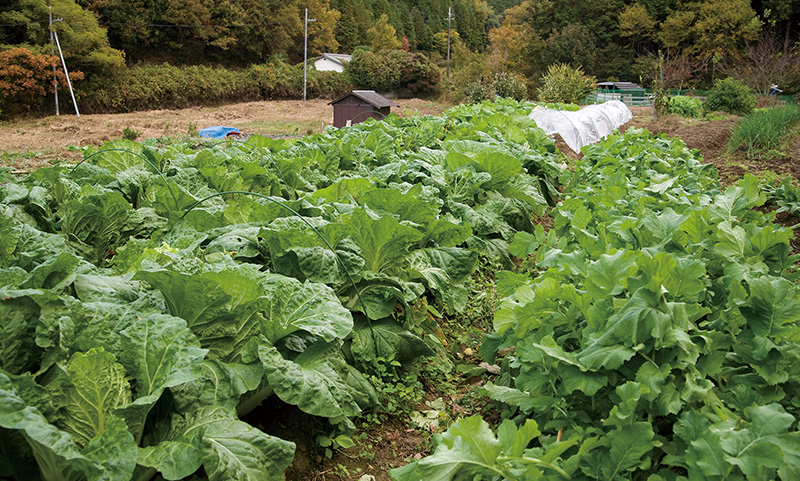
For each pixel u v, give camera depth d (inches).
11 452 91.2
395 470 96.4
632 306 100.4
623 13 2487.7
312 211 182.7
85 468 82.7
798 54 1750.7
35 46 1610.5
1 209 148.9
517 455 85.7
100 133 1165.1
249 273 128.9
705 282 130.4
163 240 179.0
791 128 679.7
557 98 1231.5
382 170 266.4
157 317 104.5
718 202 151.9
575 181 342.6
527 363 120.7
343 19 3304.6
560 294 118.5
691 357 98.7
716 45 2108.8
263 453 99.5
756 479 72.8
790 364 101.1
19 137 1091.3
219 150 278.5
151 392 97.6
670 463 88.4
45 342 94.3
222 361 117.3
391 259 165.6
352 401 122.7
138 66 2010.3
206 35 2246.6
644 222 145.6
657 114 1144.2
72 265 112.9
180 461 93.1
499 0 5506.9
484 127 426.6
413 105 2082.9
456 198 250.7
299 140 364.8
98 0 2016.5
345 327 126.0
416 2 4148.6
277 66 2353.6
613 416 92.1
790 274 143.6
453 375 175.8
